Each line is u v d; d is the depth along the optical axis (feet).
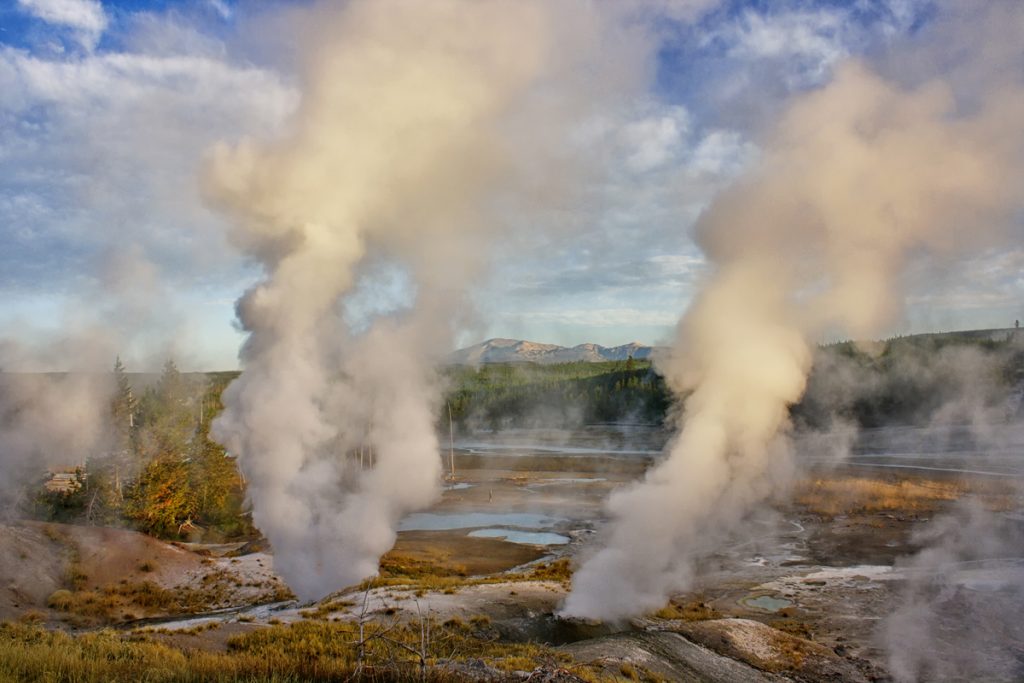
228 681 51.98
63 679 50.49
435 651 73.97
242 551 152.05
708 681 78.23
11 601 106.42
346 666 58.70
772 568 135.95
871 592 119.03
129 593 118.62
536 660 71.26
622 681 70.08
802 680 81.30
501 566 152.56
